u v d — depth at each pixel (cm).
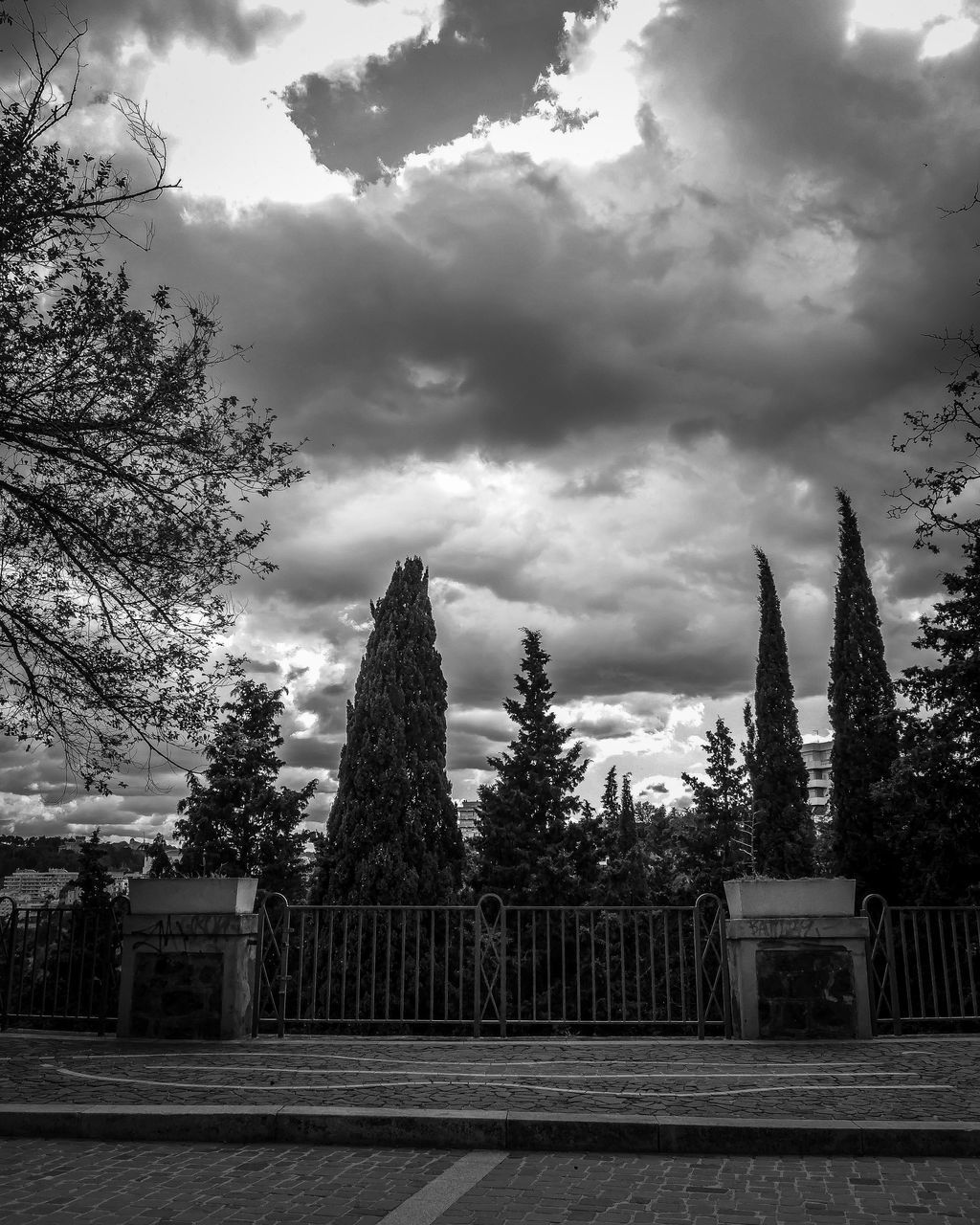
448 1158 582
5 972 1120
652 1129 601
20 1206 480
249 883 1038
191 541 1073
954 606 2530
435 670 2784
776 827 3909
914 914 1055
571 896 2728
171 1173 543
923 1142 588
